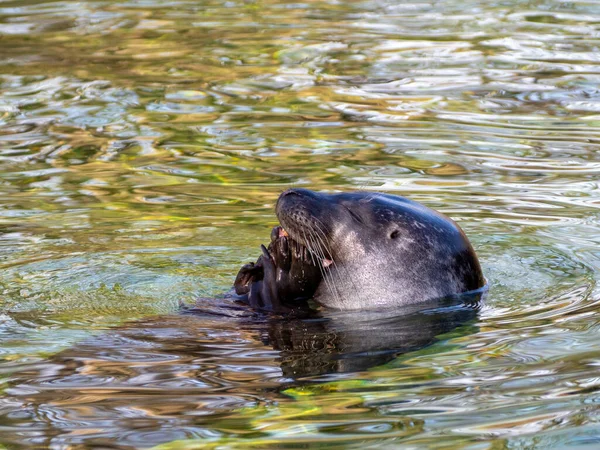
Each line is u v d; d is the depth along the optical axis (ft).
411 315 86.69
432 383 68.33
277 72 183.11
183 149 143.54
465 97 167.02
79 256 103.96
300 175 131.13
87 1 245.45
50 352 77.30
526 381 67.56
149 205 121.08
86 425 62.28
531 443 56.90
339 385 68.80
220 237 110.11
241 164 136.87
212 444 58.75
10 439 60.39
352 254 90.53
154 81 177.68
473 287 92.94
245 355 76.54
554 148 141.08
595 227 111.04
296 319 86.63
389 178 129.29
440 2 241.96
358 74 181.27
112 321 86.02
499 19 221.05
